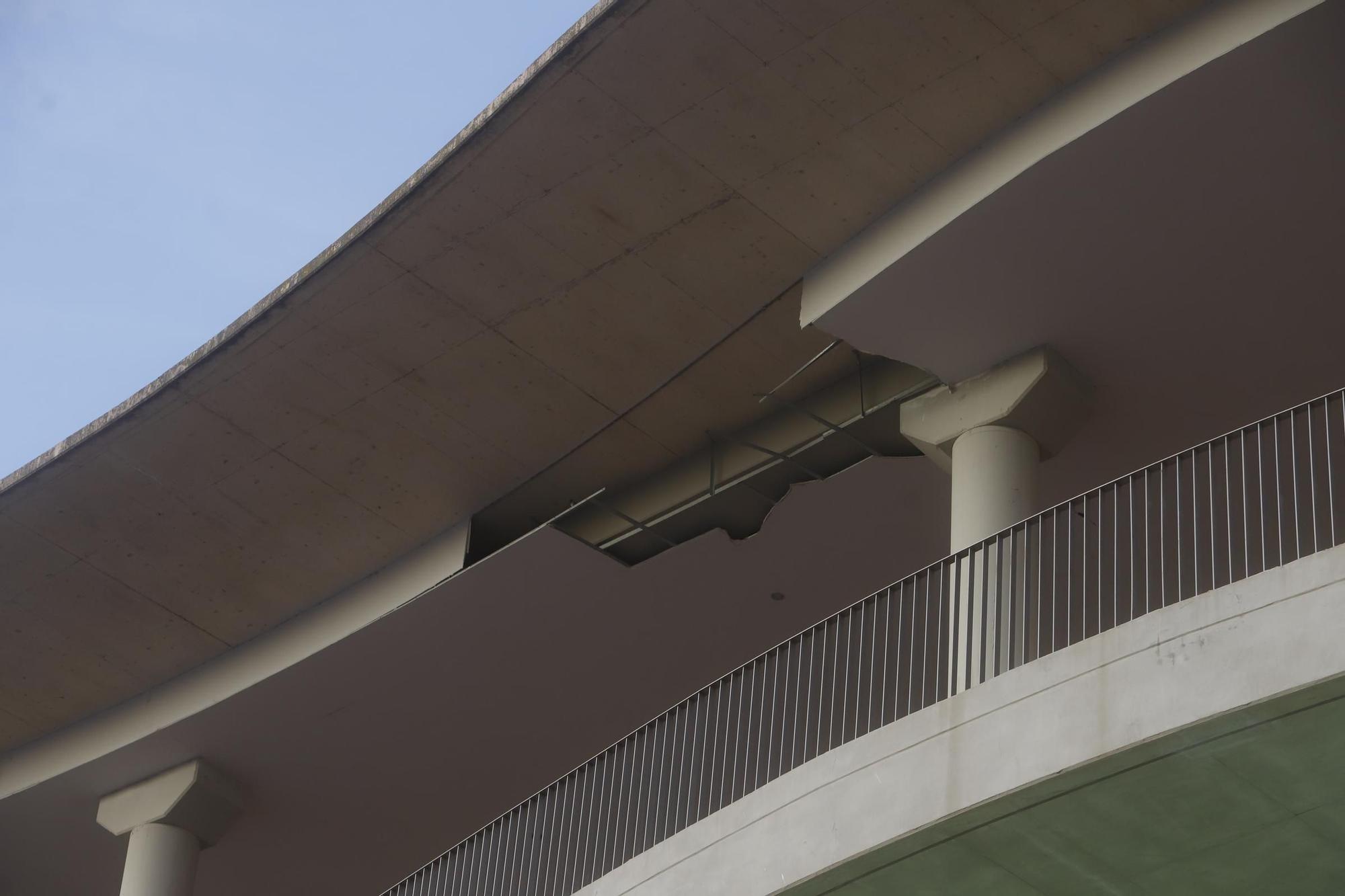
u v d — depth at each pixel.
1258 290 21.83
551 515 27.53
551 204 22.81
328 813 31.58
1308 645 14.58
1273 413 23.41
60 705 30.69
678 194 22.62
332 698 28.98
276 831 31.91
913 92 21.16
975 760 16.47
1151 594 24.80
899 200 22.50
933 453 23.50
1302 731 14.86
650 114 21.70
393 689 28.94
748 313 24.27
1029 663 16.55
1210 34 19.48
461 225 23.06
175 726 29.55
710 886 18.12
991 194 21.08
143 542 27.59
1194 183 20.61
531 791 31.27
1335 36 18.81
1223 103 19.69
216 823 30.52
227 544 27.61
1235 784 15.59
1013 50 20.55
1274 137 19.97
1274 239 21.16
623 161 22.30
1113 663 15.84
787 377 25.48
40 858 32.75
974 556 21.45
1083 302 22.20
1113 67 20.42
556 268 23.66
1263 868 16.66
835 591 27.58
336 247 23.39
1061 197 20.95
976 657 19.66
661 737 28.06
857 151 21.95
